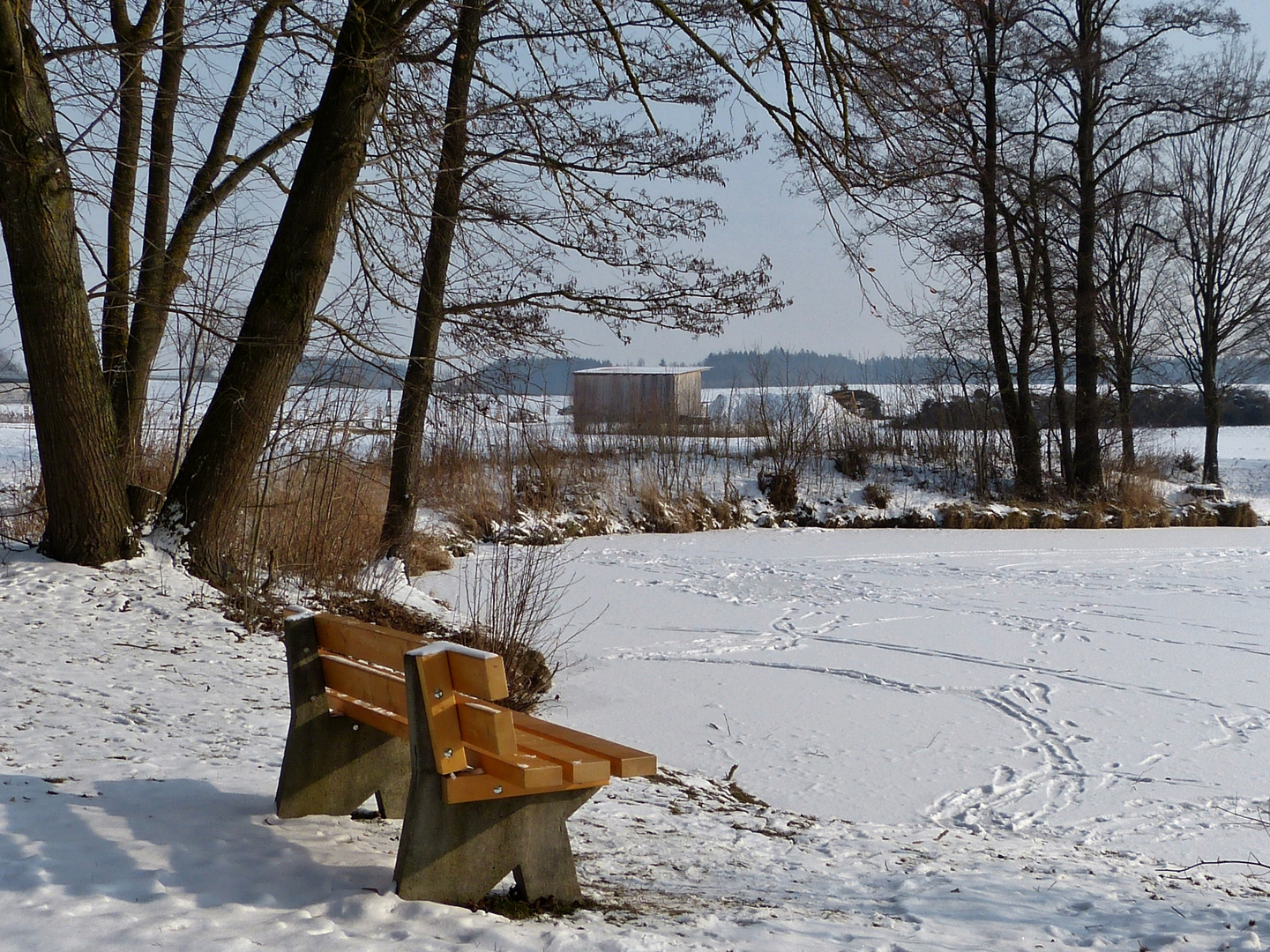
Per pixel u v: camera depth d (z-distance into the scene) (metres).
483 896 3.83
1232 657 11.55
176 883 3.52
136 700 6.67
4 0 9.03
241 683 7.49
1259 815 7.05
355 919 3.38
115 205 11.37
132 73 10.12
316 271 10.52
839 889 4.76
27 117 9.36
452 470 18.70
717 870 4.93
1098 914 4.55
